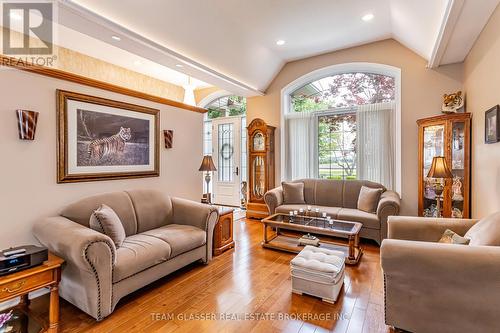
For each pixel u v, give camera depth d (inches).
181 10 126.0
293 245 142.1
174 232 112.1
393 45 172.7
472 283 63.1
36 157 93.3
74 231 80.3
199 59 163.5
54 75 97.2
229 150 268.8
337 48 187.2
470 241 79.0
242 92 218.5
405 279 70.4
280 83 217.8
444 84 157.8
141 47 135.5
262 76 208.8
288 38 169.9
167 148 145.6
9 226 87.1
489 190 112.3
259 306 87.7
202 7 129.3
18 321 73.4
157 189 137.7
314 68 201.5
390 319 73.5
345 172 199.5
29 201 91.8
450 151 139.6
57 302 74.4
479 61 120.9
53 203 98.1
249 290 98.3
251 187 217.8
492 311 62.2
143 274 92.7
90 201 103.2
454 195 141.1
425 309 69.0
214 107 283.9
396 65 171.8
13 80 87.4
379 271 114.7
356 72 196.7
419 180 155.7
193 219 124.2
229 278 108.2
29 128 89.1
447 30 111.6
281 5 133.1
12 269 66.6
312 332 74.5
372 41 177.0
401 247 69.8
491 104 107.4
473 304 63.8
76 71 182.5
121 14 116.4
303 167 212.4
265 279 107.3
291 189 189.3
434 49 134.0
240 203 261.7
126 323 78.6
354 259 121.3
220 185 275.0
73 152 103.5
